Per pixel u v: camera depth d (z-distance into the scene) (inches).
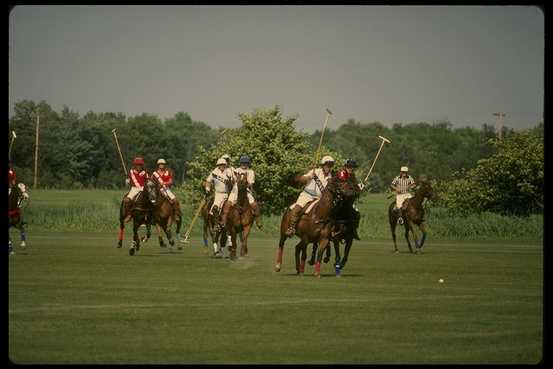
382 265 3484.3
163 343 1770.4
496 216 6097.4
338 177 2878.9
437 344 1781.5
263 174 6688.0
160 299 2347.4
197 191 6820.9
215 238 3826.3
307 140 7145.7
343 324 1991.9
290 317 2074.3
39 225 6412.4
